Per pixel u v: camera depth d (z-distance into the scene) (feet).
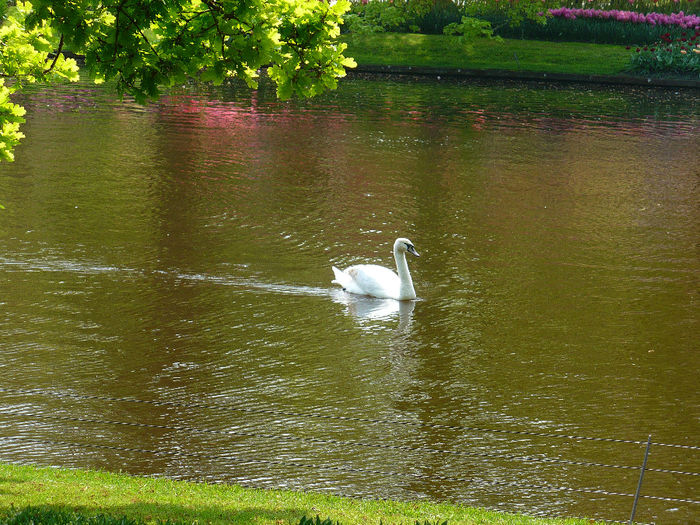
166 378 45.14
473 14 185.16
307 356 48.70
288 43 32.07
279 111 123.65
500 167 96.37
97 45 30.63
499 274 62.90
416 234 71.67
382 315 54.90
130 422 40.60
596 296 58.95
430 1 186.39
